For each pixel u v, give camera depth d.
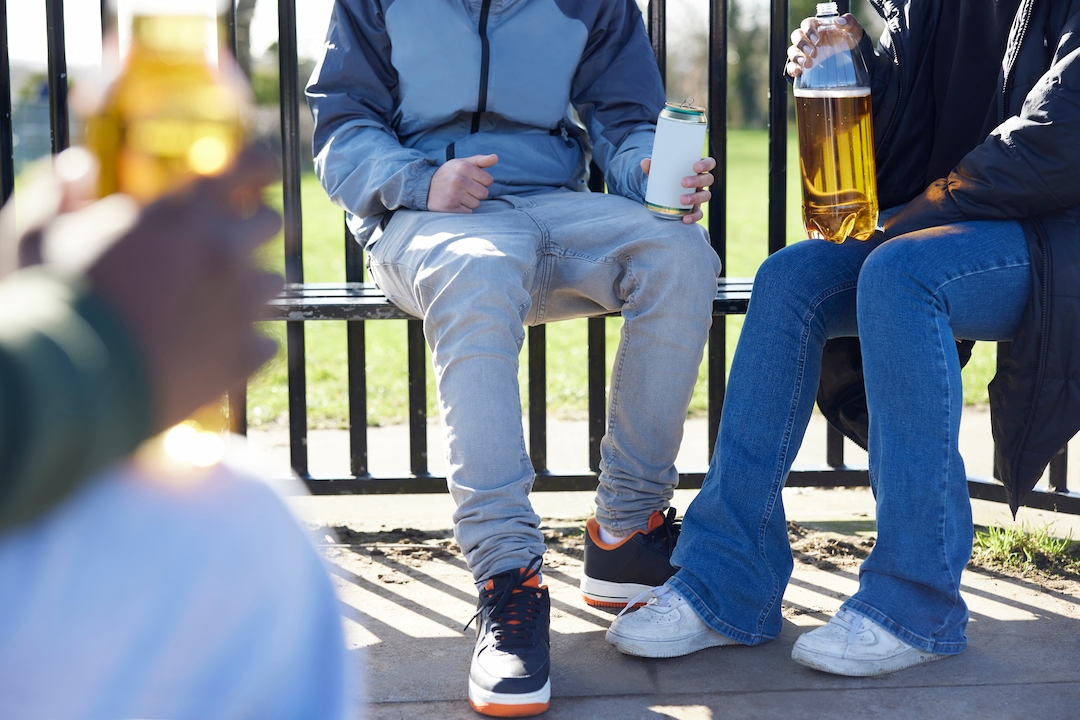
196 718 0.38
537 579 1.61
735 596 1.77
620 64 2.24
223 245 0.37
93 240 0.36
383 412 3.54
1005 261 1.71
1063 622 1.88
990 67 1.95
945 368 1.64
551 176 2.21
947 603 1.69
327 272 6.94
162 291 0.36
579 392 3.82
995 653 1.74
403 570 2.19
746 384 1.77
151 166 0.42
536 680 1.51
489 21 2.15
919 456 1.65
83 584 0.37
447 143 2.19
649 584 1.95
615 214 1.93
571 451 3.07
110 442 0.34
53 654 0.36
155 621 0.38
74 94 0.44
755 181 15.52
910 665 1.68
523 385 3.96
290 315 2.11
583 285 1.94
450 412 1.63
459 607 1.98
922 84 2.03
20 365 0.32
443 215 1.92
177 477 0.40
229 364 0.39
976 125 1.98
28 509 0.33
